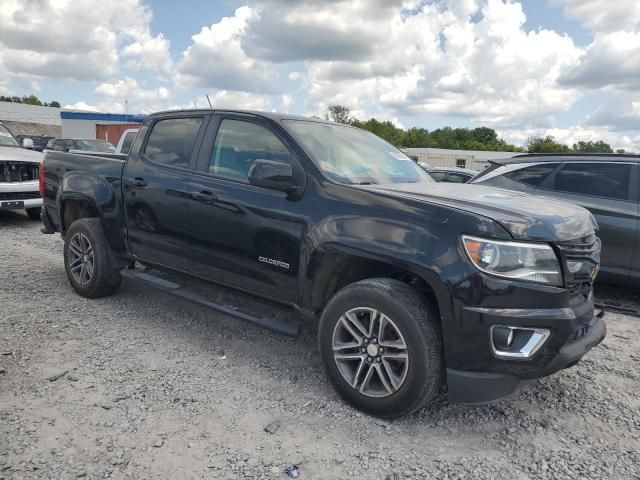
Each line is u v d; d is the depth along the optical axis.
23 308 4.74
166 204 4.22
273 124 3.79
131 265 4.93
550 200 3.54
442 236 2.84
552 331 2.73
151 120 4.69
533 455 2.80
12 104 58.38
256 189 3.67
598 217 5.70
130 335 4.24
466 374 2.81
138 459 2.62
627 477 2.64
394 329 2.95
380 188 3.32
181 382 3.46
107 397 3.22
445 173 13.62
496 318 2.71
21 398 3.15
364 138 4.46
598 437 3.00
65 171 5.30
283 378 3.60
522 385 2.88
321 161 3.56
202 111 4.30
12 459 2.56
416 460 2.72
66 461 2.58
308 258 3.32
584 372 3.88
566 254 2.85
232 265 3.82
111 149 17.67
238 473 2.55
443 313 2.81
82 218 5.22
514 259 2.73
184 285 4.92
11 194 8.87
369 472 2.61
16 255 6.87
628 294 6.19
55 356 3.77
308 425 3.01
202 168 4.09
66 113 33.88
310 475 2.57
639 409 3.35
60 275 5.93
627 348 4.40
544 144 97.00
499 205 3.04
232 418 3.05
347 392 3.18
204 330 4.43
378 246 3.00
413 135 114.19
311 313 3.43
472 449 2.84
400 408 2.96
